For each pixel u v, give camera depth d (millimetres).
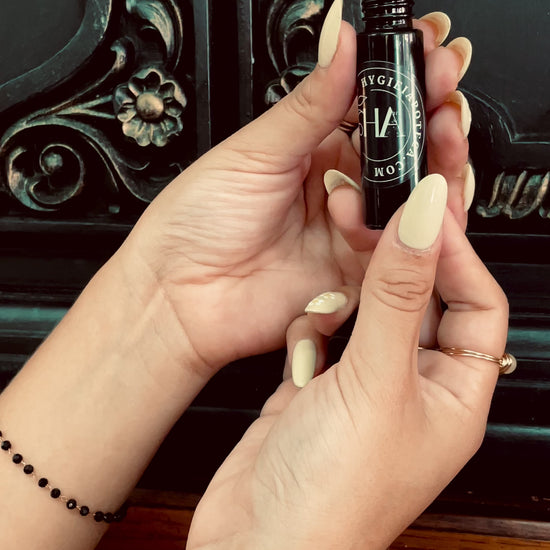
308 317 417
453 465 367
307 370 400
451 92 389
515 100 465
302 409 355
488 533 474
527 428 478
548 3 455
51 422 418
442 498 489
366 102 371
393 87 366
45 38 500
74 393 422
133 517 498
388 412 343
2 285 527
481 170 473
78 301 436
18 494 414
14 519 413
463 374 374
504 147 466
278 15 471
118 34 489
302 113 391
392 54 365
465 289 380
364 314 343
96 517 425
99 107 496
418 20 406
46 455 415
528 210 469
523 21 458
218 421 504
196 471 513
